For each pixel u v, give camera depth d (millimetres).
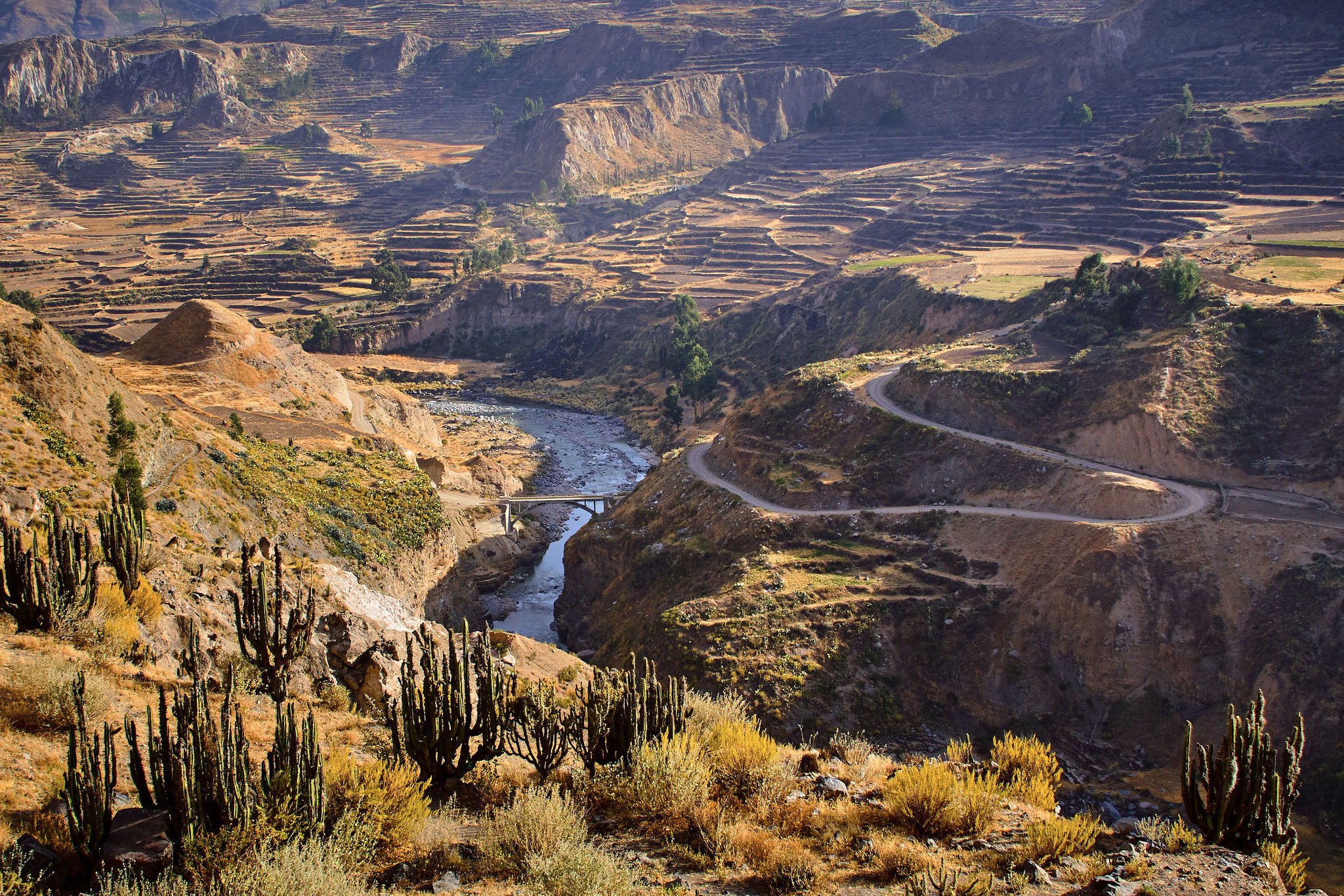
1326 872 64812
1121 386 105562
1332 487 92438
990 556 93188
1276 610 82312
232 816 21297
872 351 170375
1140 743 79938
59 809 22344
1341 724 75062
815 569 95875
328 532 84938
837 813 27531
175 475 71062
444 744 28391
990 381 112375
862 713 83000
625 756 29625
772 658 85500
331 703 35812
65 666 28531
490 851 23453
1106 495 94000
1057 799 74125
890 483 107000
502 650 51375
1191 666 82375
